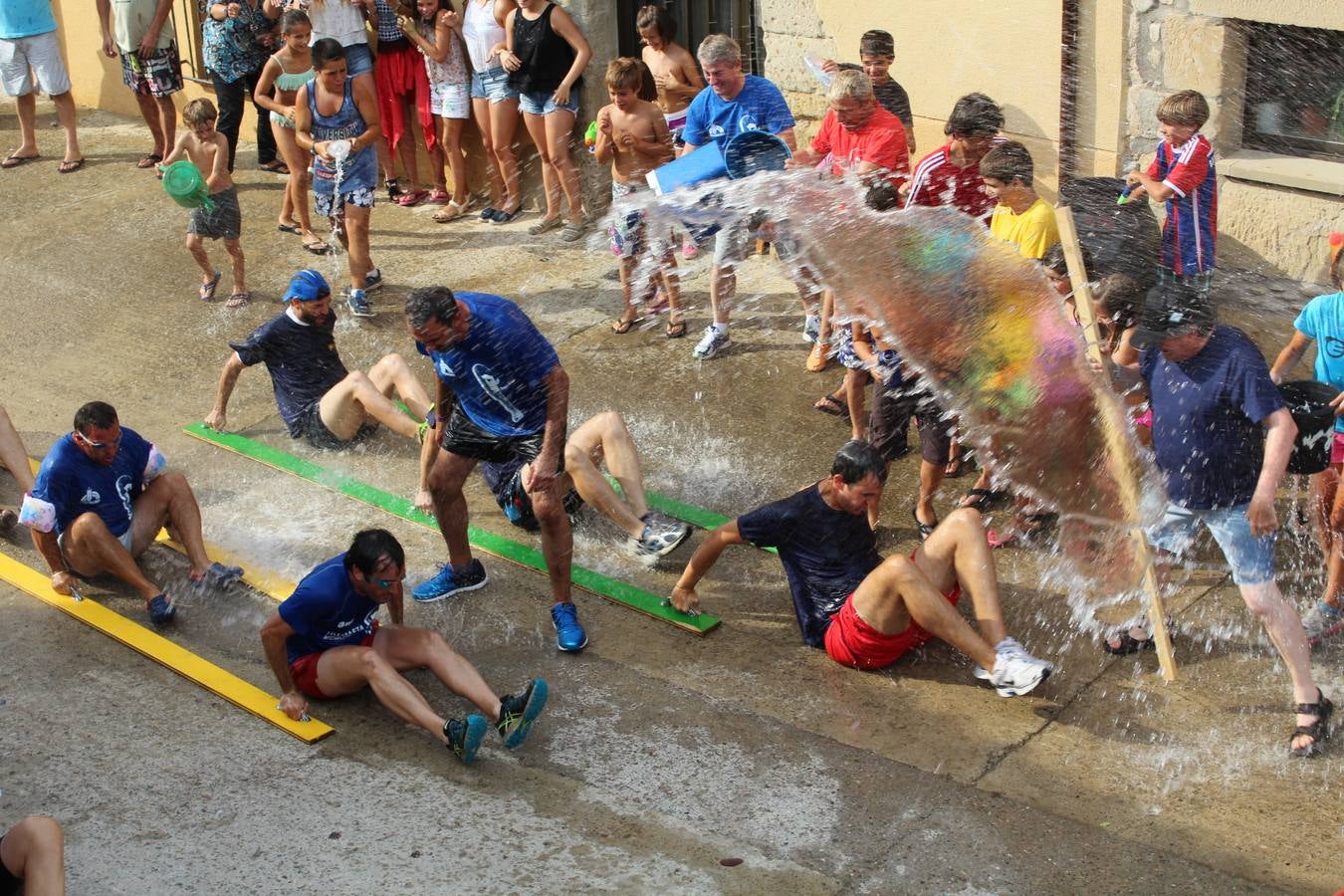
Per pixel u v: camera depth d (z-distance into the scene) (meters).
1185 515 5.02
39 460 7.19
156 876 4.39
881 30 8.55
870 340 6.21
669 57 8.43
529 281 9.06
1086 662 5.39
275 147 11.04
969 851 4.43
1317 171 7.52
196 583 6.10
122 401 7.84
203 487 6.96
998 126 6.72
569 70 9.12
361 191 8.45
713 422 7.27
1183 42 7.63
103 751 5.04
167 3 10.65
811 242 6.79
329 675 5.16
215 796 4.79
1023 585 5.84
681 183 7.42
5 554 6.41
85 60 12.60
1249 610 5.21
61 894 3.97
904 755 4.93
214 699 5.35
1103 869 4.34
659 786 4.80
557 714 5.24
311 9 9.48
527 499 6.29
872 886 4.29
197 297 9.09
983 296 6.10
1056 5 7.84
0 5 10.84
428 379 7.93
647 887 4.30
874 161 7.19
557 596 5.70
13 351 8.48
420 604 5.98
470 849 4.49
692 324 8.36
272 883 4.35
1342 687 5.13
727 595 5.97
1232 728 4.99
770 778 4.83
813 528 5.39
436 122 10.06
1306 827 4.49
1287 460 4.73
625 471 6.33
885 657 5.34
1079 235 7.03
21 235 10.16
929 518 6.26
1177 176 6.96
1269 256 7.80
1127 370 5.74
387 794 4.78
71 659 5.64
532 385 5.45
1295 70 7.59
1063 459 5.79
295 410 7.24
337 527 6.59
